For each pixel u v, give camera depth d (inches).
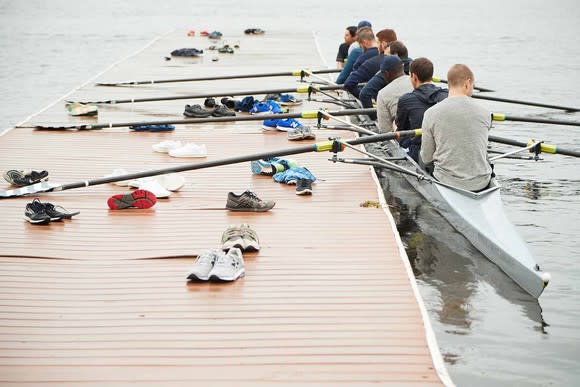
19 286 427.8
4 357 348.5
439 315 440.1
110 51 1930.4
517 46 2089.1
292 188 628.4
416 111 648.4
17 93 1331.2
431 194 601.6
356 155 745.6
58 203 579.5
